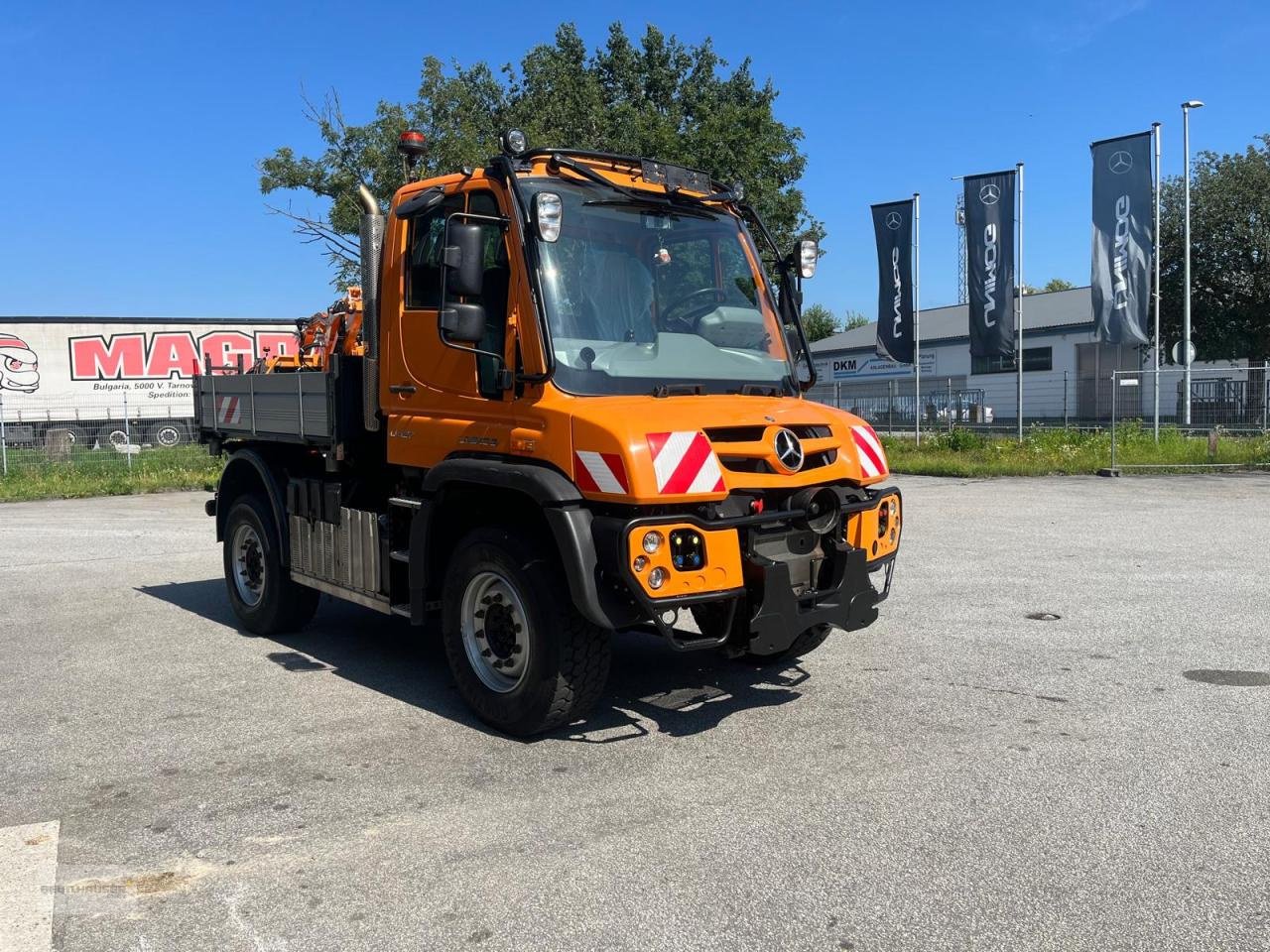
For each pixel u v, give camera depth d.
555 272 5.19
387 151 25.44
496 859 3.87
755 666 6.53
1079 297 45.03
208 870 3.83
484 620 5.44
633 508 4.66
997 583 9.13
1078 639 7.10
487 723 5.43
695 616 5.35
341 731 5.43
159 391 34.09
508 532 5.18
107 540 13.58
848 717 5.50
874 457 5.78
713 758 4.92
